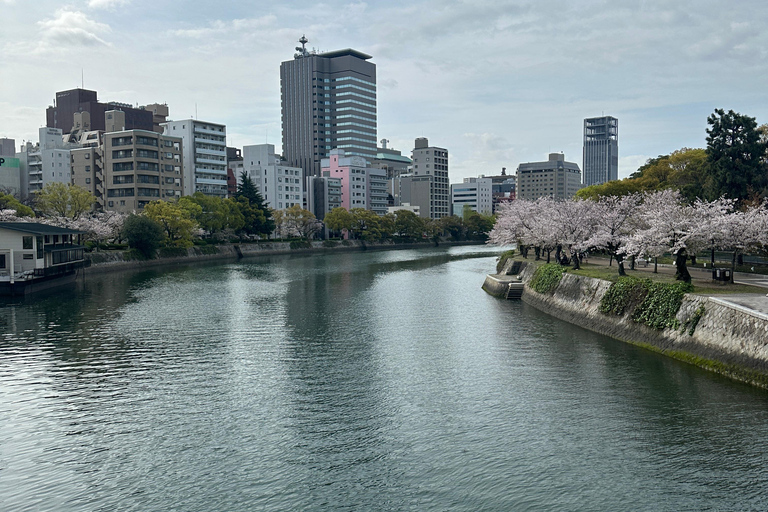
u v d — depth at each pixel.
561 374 33.62
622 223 58.25
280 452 24.22
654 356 36.31
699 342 34.19
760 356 29.58
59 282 75.56
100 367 36.31
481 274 94.06
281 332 46.72
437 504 20.20
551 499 20.36
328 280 84.69
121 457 23.86
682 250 42.56
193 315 54.41
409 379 33.56
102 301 62.75
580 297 49.94
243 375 34.59
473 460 23.27
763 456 22.83
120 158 128.88
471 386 32.06
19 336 44.97
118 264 97.81
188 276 89.50
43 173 146.25
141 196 128.75
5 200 98.62
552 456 23.42
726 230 40.38
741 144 59.75
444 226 199.62
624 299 42.94
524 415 27.67
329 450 24.36
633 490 20.77
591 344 40.44
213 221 126.25
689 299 36.50
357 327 48.66
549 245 66.38
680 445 23.95
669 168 86.25
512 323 49.56
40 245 70.81
